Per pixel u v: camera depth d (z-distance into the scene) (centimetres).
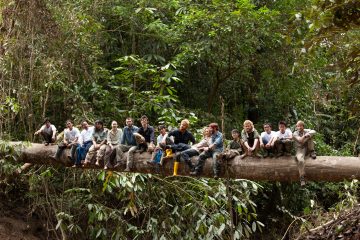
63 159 1038
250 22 1384
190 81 1620
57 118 1360
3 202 1308
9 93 1174
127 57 1243
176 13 1445
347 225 908
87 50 1314
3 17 1218
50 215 1238
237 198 1082
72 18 1271
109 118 1324
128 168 951
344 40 834
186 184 1153
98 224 1183
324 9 639
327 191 1549
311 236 973
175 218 1192
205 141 910
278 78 1500
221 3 1391
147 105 1272
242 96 1694
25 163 1135
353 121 1689
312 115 1644
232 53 1488
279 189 1469
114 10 1438
